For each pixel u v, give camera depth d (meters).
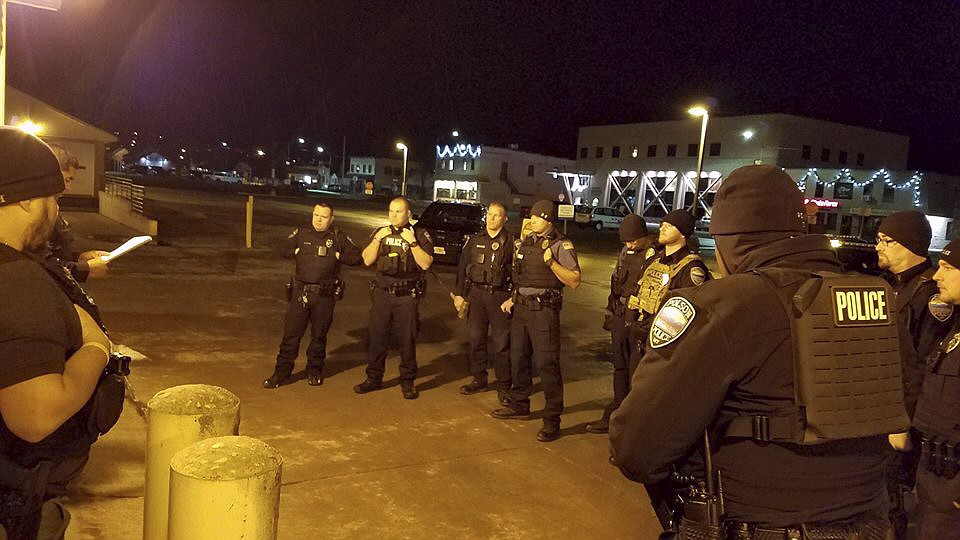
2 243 1.61
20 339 1.50
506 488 4.30
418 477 4.37
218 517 1.67
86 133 24.23
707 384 1.54
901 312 3.03
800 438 1.50
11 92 22.84
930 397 2.55
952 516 2.46
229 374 6.27
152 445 2.19
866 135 47.56
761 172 1.76
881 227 3.19
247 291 10.60
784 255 1.72
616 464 1.71
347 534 3.60
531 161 64.12
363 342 7.93
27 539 1.61
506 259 5.89
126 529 3.43
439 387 6.38
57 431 1.67
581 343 9.01
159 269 12.01
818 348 1.53
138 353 6.67
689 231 4.87
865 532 1.60
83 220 21.31
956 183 43.00
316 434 4.96
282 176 113.00
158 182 60.06
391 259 5.82
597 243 29.48
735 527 1.59
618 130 56.00
